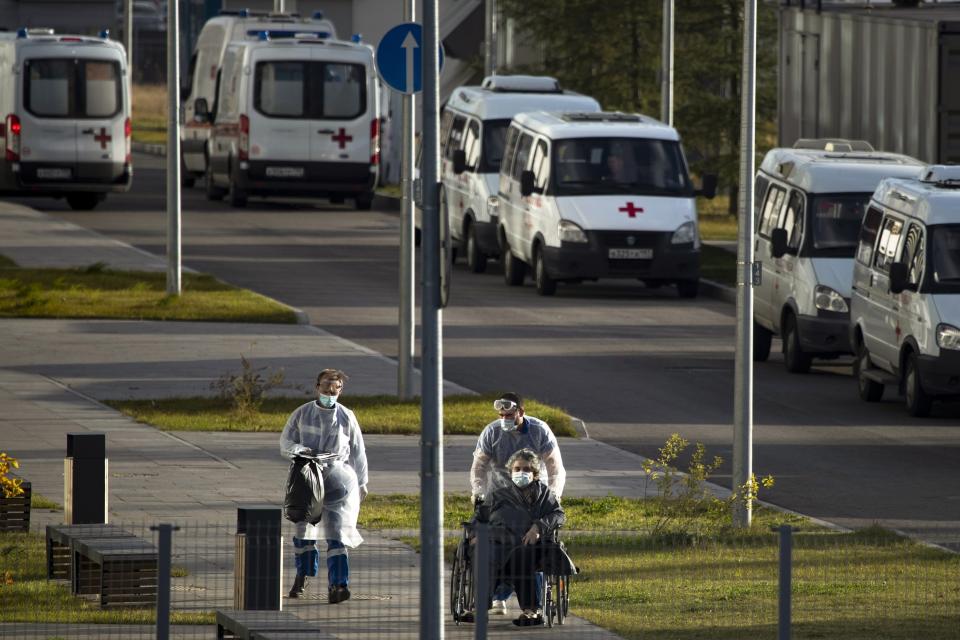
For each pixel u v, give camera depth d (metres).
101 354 88.31
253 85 157.12
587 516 57.25
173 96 104.38
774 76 169.50
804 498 62.09
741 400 58.22
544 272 117.25
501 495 44.53
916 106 103.50
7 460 53.25
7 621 42.72
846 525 57.78
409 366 78.38
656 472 64.56
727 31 168.12
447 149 139.75
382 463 66.25
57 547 48.06
